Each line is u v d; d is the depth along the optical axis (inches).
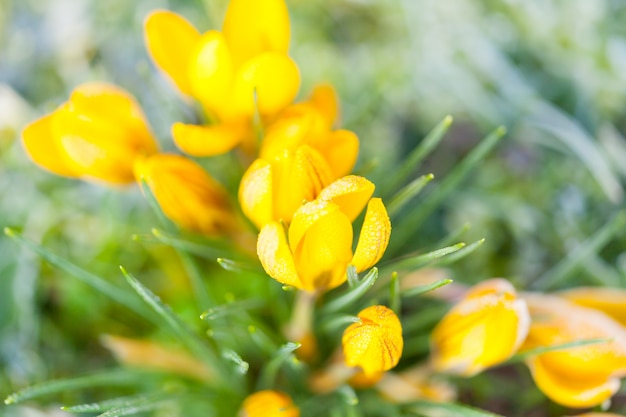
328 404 17.0
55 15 20.6
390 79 20.3
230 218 16.5
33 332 18.3
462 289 18.0
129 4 20.6
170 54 16.1
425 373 16.7
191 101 18.9
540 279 19.1
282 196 14.8
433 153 20.2
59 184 19.1
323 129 15.3
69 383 16.1
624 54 20.2
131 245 18.7
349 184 14.2
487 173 19.8
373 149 19.8
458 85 20.3
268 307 17.2
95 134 15.9
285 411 15.9
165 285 18.6
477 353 15.7
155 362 17.5
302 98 20.5
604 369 16.0
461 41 20.5
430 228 19.4
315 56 20.6
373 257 14.3
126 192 18.9
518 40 20.6
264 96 15.7
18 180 19.2
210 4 21.0
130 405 15.8
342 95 20.3
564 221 19.4
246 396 17.1
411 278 17.9
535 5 20.4
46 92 20.2
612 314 17.1
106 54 20.4
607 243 19.3
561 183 19.6
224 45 15.5
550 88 20.3
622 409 18.0
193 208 16.0
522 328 15.5
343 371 16.5
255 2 15.9
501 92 20.3
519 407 18.1
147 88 19.8
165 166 15.8
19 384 18.1
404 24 20.9
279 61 15.5
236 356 15.2
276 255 14.3
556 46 20.5
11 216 19.0
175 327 16.0
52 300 18.8
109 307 18.6
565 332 16.1
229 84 15.8
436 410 16.8
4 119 19.2
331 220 14.3
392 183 16.6
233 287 18.4
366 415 17.0
